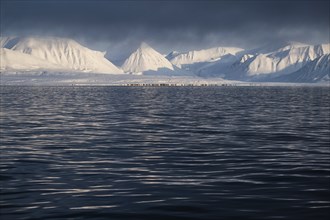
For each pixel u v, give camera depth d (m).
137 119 66.94
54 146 38.56
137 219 17.95
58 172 27.09
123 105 106.25
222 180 24.80
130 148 37.44
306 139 43.69
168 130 51.94
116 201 20.50
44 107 96.25
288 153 34.72
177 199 20.83
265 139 43.62
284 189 22.64
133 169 28.08
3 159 31.77
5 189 22.73
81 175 26.17
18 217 18.19
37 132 49.47
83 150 36.22
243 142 41.34
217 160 31.47
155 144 39.84
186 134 47.94
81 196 21.36
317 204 19.81
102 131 50.66
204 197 21.12
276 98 155.00
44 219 17.94
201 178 25.34
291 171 27.34
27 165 29.41
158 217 18.19
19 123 59.97
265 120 65.56
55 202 20.36
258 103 118.19
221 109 91.56
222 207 19.47
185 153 34.72
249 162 30.70
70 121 63.38
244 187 23.16
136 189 22.75
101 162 30.61
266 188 22.88
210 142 41.28
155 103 116.62
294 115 75.38
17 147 37.84
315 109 91.88
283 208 19.22
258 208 19.27
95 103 115.50
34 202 20.39
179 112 82.12
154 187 23.17
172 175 26.20
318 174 26.44
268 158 32.34
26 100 129.00
